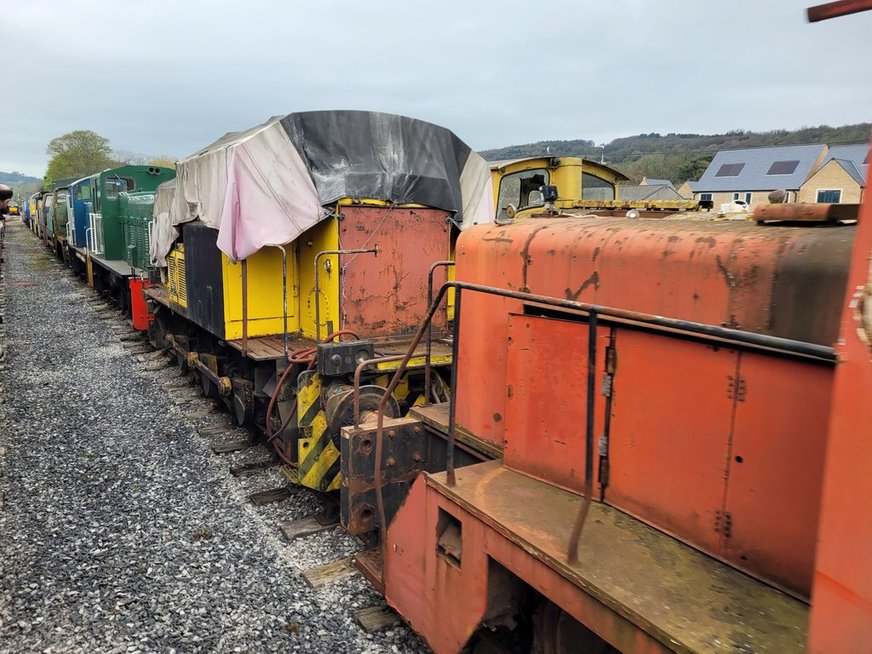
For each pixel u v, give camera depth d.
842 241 1.71
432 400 4.61
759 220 2.10
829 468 1.26
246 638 3.17
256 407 5.53
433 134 5.44
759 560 1.84
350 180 4.88
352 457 3.21
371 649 3.10
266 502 4.68
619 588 1.83
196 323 6.34
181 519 4.40
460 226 5.52
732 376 1.88
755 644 1.58
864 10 1.15
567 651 2.34
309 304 5.48
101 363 8.77
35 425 6.21
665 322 1.74
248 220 4.67
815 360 1.68
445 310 5.52
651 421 2.13
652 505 2.16
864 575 1.19
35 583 3.59
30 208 37.28
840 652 1.24
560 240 2.52
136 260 10.94
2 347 9.24
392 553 3.12
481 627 2.59
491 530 2.31
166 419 6.49
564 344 2.45
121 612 3.35
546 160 8.44
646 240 2.18
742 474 1.86
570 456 2.48
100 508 4.54
